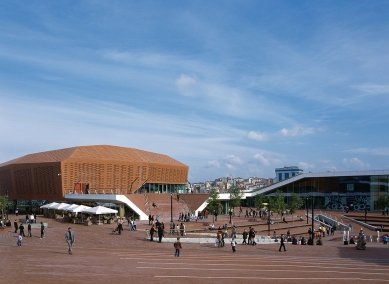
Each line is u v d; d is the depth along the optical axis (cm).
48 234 4066
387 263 2372
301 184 9431
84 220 5291
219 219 6412
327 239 5019
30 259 2245
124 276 1666
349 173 8694
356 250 3312
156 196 7194
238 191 7350
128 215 6319
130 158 8581
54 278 1571
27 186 8212
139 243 3512
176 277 1683
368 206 8381
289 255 2867
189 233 4606
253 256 2725
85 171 7800
